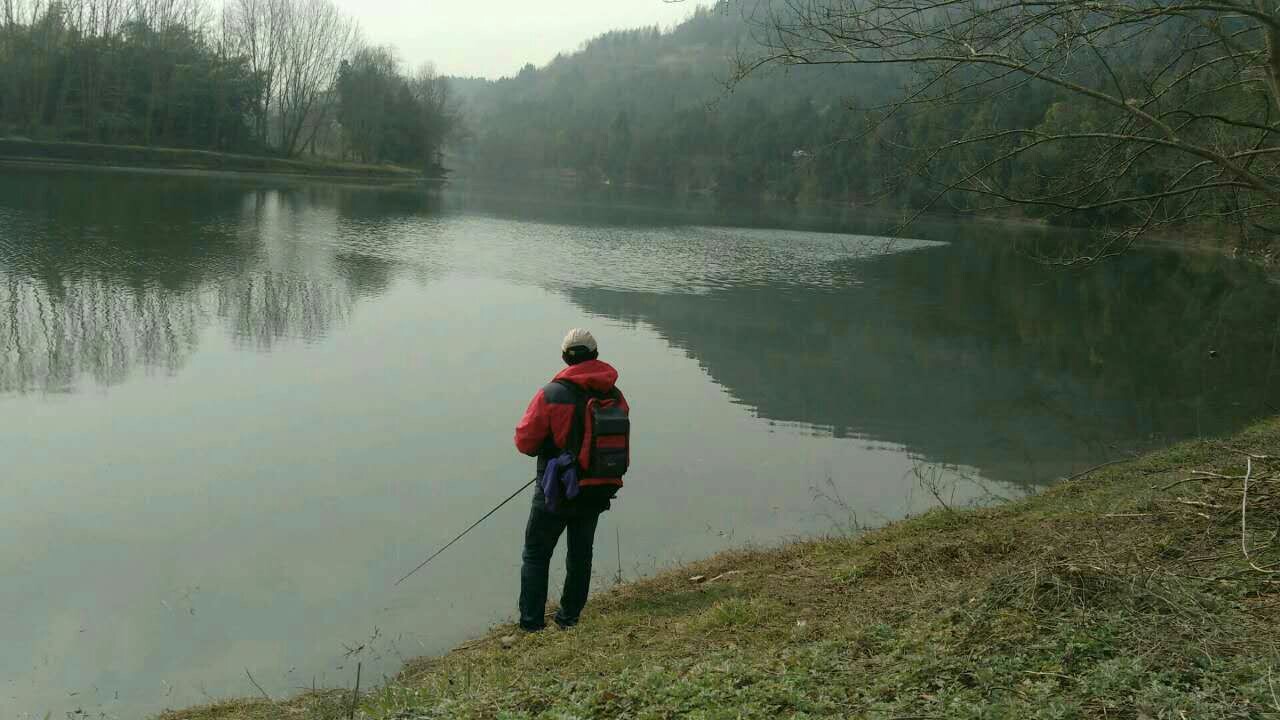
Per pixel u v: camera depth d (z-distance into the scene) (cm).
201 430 1121
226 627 661
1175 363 1919
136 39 8119
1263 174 708
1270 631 453
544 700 450
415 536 844
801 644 527
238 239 3123
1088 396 1573
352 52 10831
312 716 504
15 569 743
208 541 813
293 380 1380
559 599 704
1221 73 707
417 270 2652
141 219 3484
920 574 645
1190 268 3862
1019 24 579
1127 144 653
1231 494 709
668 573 739
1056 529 709
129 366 1405
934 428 1318
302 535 834
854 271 3341
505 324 1917
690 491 998
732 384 1523
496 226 4431
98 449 1034
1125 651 421
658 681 448
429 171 11694
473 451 1097
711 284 2711
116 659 612
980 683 411
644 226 5003
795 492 1008
